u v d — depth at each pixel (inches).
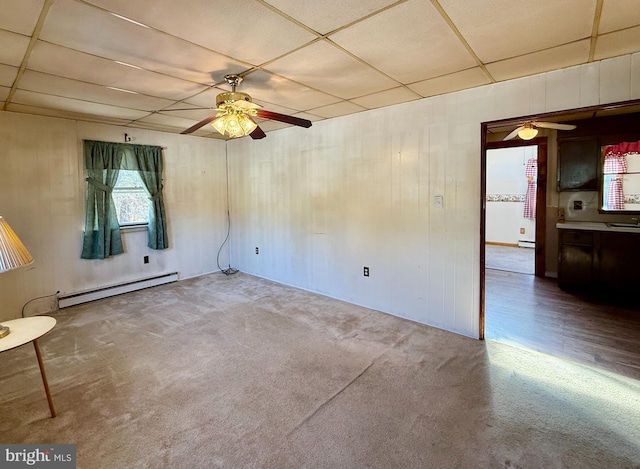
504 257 263.9
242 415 82.0
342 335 126.6
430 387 92.7
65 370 103.3
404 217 139.0
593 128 176.2
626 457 67.8
